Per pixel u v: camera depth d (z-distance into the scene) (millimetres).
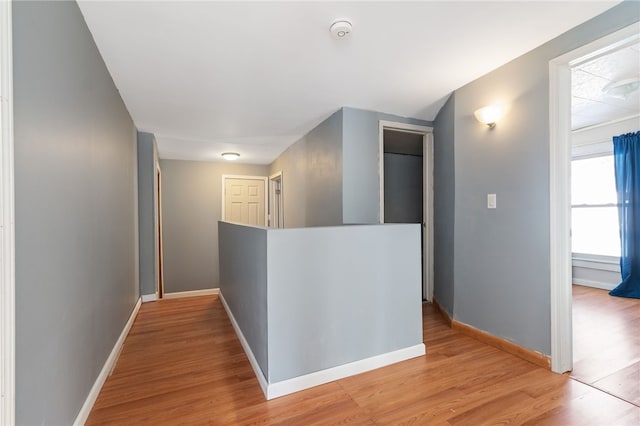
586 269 4359
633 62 2350
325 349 1894
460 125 2637
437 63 2193
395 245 2152
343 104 2938
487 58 2143
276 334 1751
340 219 3045
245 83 2447
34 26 1081
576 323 2850
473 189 2525
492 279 2359
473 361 2123
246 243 2314
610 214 4184
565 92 1935
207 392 1788
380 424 1500
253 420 1538
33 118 1071
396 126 3250
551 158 1942
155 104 2840
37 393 1081
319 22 1688
